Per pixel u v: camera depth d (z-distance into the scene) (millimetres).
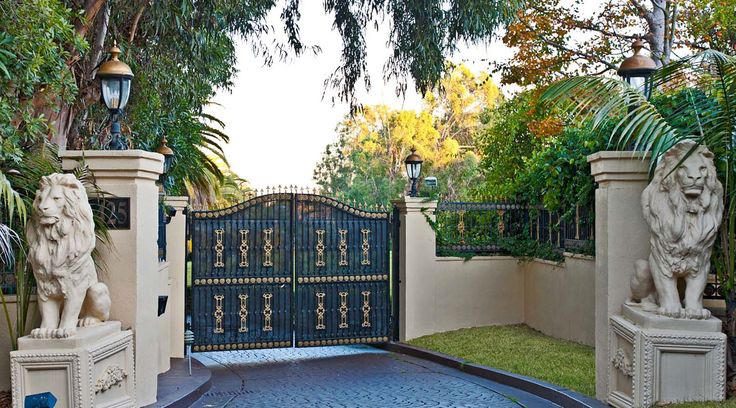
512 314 14195
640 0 19609
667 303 6934
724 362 6820
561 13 19594
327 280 13148
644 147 7695
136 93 13562
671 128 7375
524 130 21203
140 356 7684
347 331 13227
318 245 13141
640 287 7293
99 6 11016
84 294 6949
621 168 7523
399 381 10305
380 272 13445
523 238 14188
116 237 7578
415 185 13836
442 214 13961
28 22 7809
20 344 6590
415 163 13727
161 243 10664
